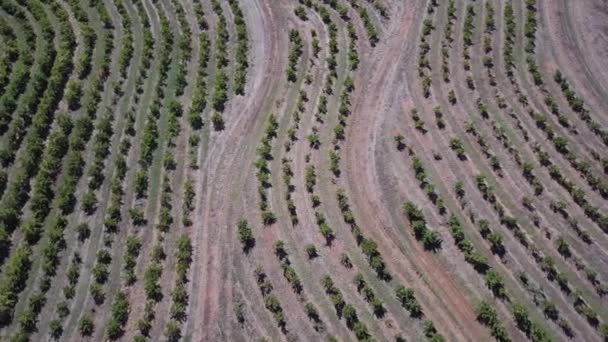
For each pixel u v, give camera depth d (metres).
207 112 39.84
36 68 41.97
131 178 36.41
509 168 36.78
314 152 37.62
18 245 33.34
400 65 42.62
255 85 41.50
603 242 33.69
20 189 35.03
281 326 30.94
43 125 38.16
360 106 40.25
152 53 43.28
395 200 35.44
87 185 35.97
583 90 40.97
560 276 32.09
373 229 34.34
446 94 40.78
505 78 41.69
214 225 34.53
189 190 35.66
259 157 37.41
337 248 33.56
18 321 30.84
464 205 35.16
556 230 34.12
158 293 31.84
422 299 31.78
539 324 30.88
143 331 30.70
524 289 31.97
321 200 35.44
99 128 38.44
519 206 35.12
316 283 32.31
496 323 30.58
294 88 41.28
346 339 30.55
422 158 37.34
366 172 36.72
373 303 31.41
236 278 32.53
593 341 30.39
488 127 38.88
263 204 35.19
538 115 39.00
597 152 37.50
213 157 37.56
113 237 33.88
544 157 36.91
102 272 32.25
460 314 31.25
